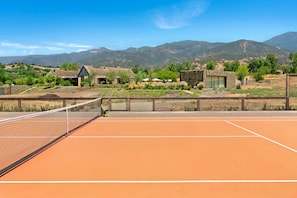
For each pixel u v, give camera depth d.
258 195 4.03
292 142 7.95
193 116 14.42
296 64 83.62
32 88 49.41
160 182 4.59
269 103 22.12
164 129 10.41
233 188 4.31
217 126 11.19
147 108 18.97
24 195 4.07
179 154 6.55
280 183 4.53
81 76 70.12
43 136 8.88
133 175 4.97
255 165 5.60
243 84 62.94
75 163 5.75
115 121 12.75
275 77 79.00
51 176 4.91
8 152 6.66
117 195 4.04
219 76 55.56
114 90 41.28
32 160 5.95
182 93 35.38
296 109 16.67
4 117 13.77
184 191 4.19
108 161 5.91
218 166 5.53
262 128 10.64
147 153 6.65
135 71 88.75
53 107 18.69
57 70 77.62
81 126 11.08
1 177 4.85
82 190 4.25
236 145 7.56
